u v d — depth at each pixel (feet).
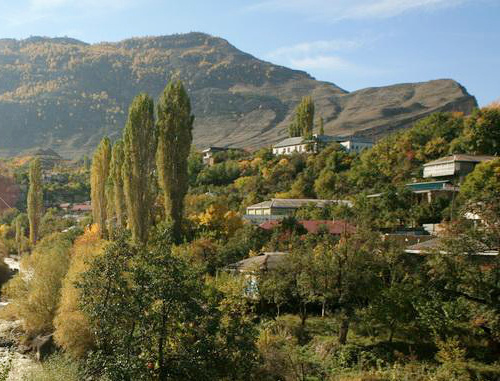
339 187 285.43
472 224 100.01
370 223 177.78
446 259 98.63
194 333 74.90
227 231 201.87
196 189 377.09
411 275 116.57
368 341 112.06
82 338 120.98
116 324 72.90
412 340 110.01
